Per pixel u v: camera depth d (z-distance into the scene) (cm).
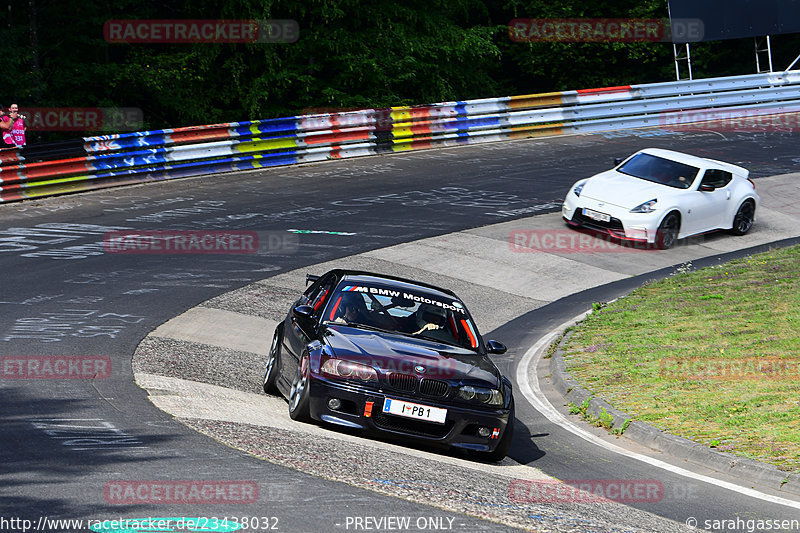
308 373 2992
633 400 3834
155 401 3066
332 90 11562
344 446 2783
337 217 7194
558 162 9662
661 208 6894
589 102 11400
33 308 4438
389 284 3553
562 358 4553
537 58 14175
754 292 5609
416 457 2831
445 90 12500
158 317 4544
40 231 6216
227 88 11450
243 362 4066
